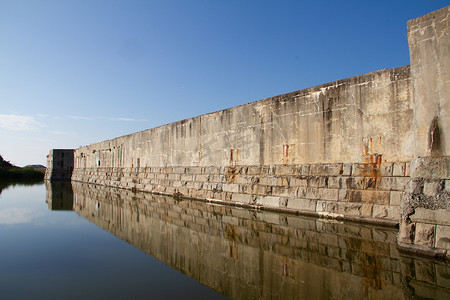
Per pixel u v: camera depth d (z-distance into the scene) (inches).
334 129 307.7
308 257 183.5
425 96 199.2
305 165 330.0
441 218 177.8
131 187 739.4
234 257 188.4
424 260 173.0
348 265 167.9
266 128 381.4
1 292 140.3
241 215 329.1
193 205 422.3
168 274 163.8
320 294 132.4
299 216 312.2
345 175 292.2
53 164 1354.6
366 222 266.1
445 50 191.8
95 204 469.4
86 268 174.7
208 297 133.2
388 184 261.7
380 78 277.1
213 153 470.9
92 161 1077.1
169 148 597.9
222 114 456.8
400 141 260.7
